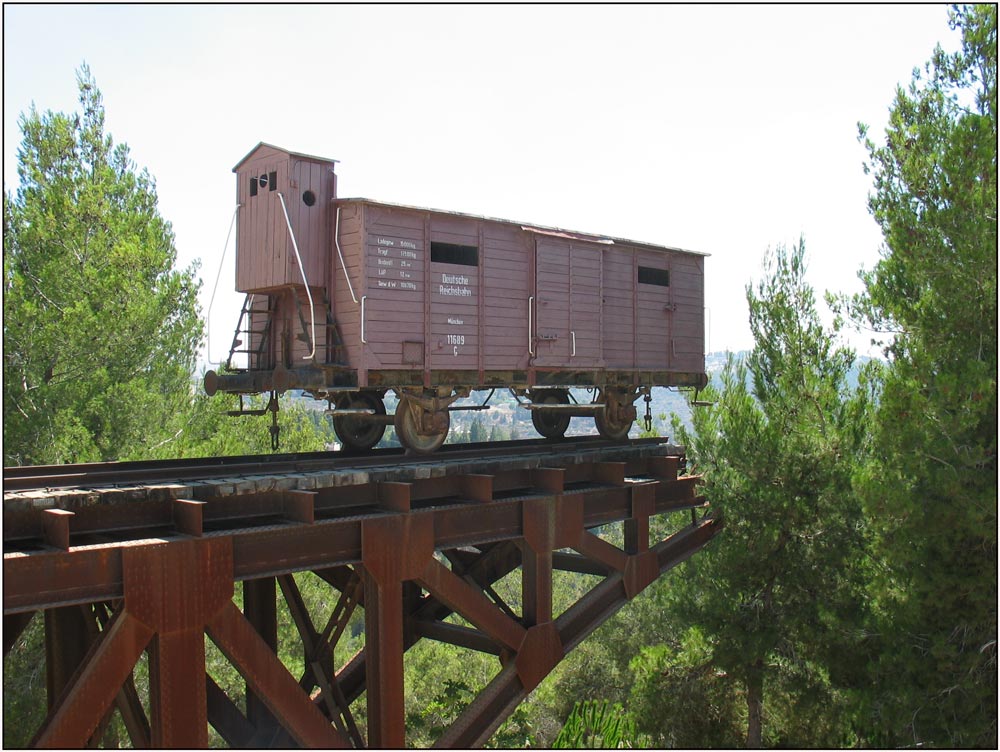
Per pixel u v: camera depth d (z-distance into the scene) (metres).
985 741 10.16
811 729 13.12
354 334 10.13
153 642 6.86
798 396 13.40
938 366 10.63
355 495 8.94
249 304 11.80
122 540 7.14
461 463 9.95
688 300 15.09
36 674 13.37
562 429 15.32
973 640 10.43
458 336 11.03
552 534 10.39
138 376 17.91
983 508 9.73
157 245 18.64
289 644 20.08
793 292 14.05
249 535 7.52
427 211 10.55
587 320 12.87
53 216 16.44
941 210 10.41
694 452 14.23
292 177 10.28
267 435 20.34
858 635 11.95
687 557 13.07
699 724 14.13
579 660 23.05
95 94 18.88
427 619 11.73
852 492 12.57
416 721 15.77
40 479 7.95
